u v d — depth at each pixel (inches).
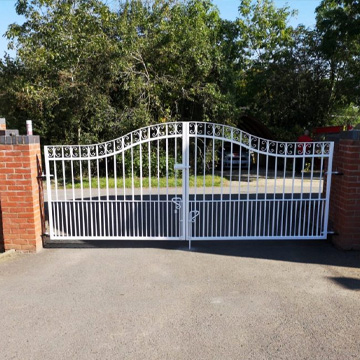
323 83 660.7
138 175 494.0
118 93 507.5
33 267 180.7
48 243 213.5
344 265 181.5
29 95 432.8
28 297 147.8
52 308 138.6
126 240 221.6
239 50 754.2
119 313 134.6
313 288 155.6
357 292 151.9
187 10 544.7
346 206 197.8
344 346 114.5
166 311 136.0
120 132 475.8
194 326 125.9
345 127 582.2
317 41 643.5
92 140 483.2
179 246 211.6
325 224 208.8
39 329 124.3
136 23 478.0
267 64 715.4
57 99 446.6
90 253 200.2
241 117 591.8
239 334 121.0
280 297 147.2
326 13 572.1
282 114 702.5
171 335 120.5
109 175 518.3
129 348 113.7
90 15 450.6
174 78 493.4
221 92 522.0
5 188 196.7
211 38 593.9
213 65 517.7
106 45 437.1
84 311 136.2
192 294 149.8
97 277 167.5
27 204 198.1
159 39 482.0
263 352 111.5
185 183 202.1
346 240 201.2
